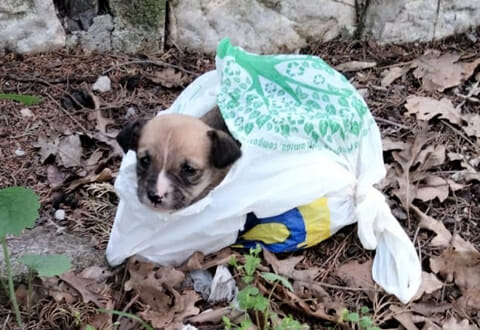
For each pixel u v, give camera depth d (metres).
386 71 0.87
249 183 0.58
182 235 0.59
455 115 0.79
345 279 0.61
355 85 0.85
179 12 0.87
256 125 0.60
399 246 0.61
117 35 0.87
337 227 0.63
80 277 0.59
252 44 0.90
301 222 0.61
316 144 0.61
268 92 0.65
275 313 0.56
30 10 0.83
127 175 0.58
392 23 0.91
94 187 0.68
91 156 0.73
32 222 0.52
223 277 0.59
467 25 0.93
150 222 0.58
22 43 0.85
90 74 0.84
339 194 0.62
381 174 0.64
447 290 0.61
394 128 0.78
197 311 0.57
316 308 0.57
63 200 0.67
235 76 0.63
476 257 0.62
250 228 0.61
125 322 0.56
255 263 0.55
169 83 0.83
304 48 0.92
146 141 0.57
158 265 0.60
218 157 0.57
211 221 0.58
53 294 0.58
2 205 0.52
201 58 0.89
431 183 0.70
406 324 0.57
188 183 0.57
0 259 0.60
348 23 0.92
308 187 0.60
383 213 0.62
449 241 0.65
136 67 0.86
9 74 0.83
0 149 0.73
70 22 0.86
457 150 0.75
